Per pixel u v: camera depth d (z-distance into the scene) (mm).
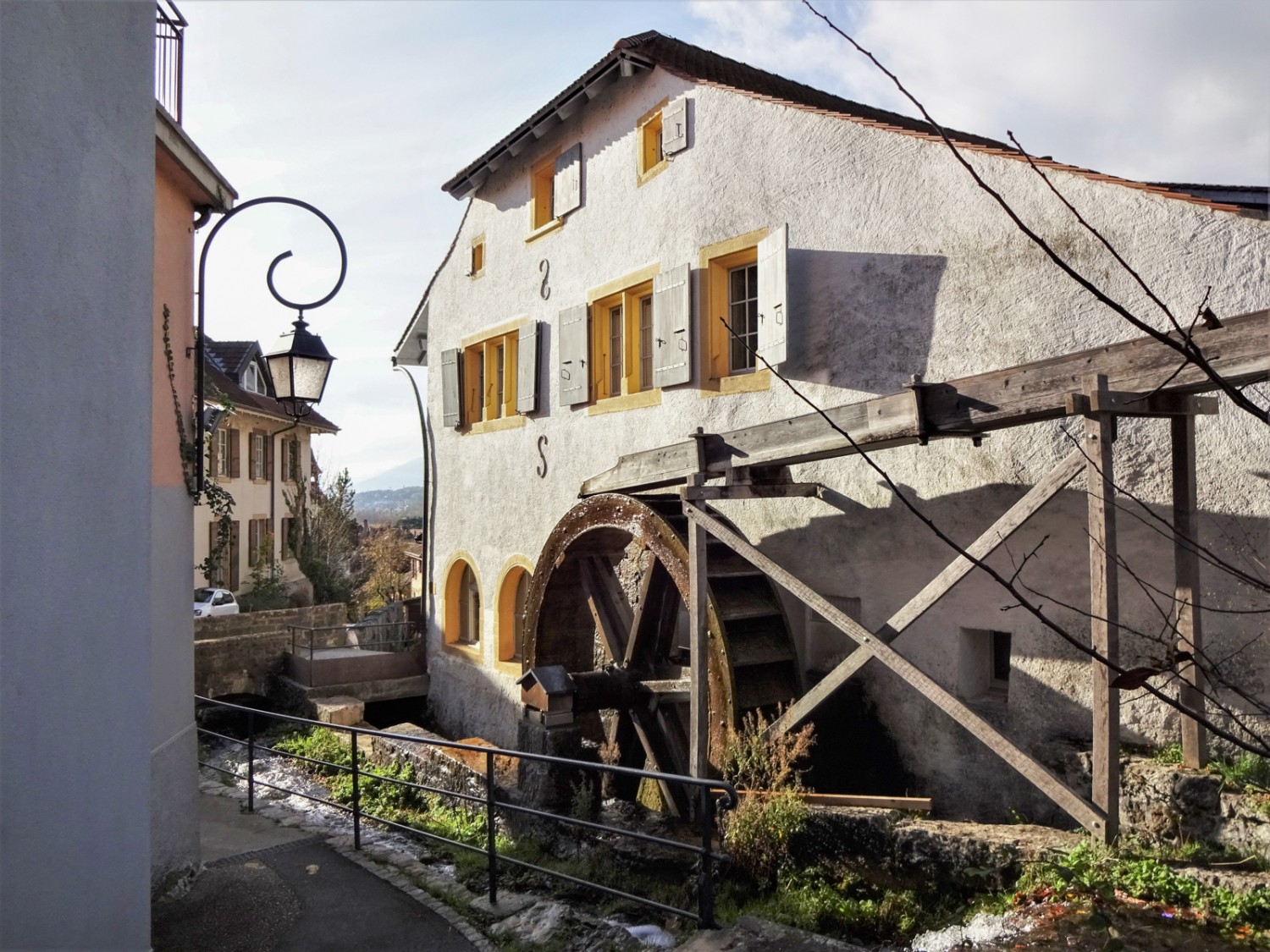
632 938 4398
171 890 5066
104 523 2898
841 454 5855
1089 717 5363
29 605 2486
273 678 13953
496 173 12102
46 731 2566
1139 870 3674
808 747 6477
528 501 11047
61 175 2662
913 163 6406
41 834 2537
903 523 6488
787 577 5777
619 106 9594
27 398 2484
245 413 22281
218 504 5922
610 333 10000
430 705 13469
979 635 6227
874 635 5207
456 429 12977
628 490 8102
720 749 6352
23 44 2469
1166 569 5000
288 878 5395
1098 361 4137
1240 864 3750
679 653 8633
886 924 4305
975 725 4551
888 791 6586
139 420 3135
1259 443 4637
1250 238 4676
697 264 8336
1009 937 3453
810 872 4980
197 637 15008
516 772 8141
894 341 6504
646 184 9086
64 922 2635
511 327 11602
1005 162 5805
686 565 7125
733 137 7992
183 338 5648
